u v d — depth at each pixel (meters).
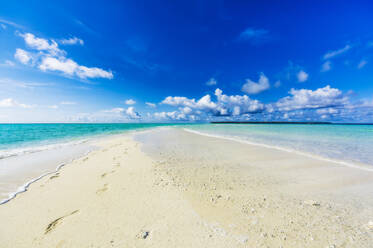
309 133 22.53
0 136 20.30
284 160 7.37
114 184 4.52
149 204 3.42
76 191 4.16
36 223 2.90
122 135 22.42
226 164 6.70
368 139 14.96
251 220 2.92
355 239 2.48
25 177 5.31
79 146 12.05
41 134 24.42
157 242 2.37
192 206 3.35
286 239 2.45
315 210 3.31
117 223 2.82
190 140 15.11
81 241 2.44
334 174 5.55
